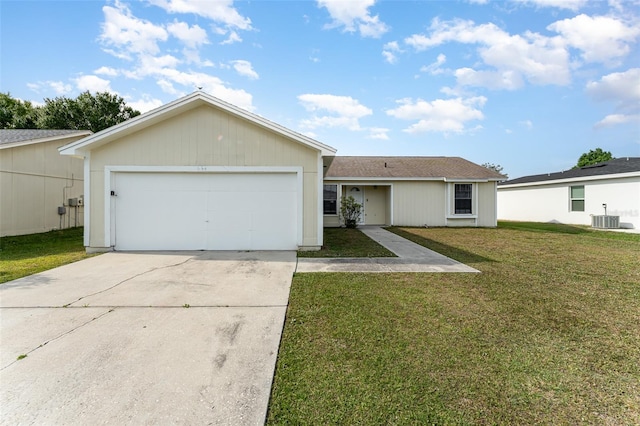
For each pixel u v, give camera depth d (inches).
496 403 78.8
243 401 79.4
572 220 616.4
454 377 90.0
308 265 236.5
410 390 83.8
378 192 604.4
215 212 301.6
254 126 296.8
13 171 410.3
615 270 221.5
